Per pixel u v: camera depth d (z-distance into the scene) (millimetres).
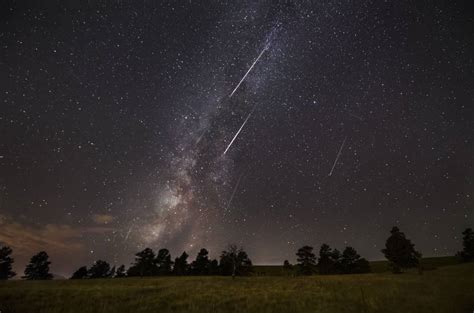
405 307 16219
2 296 21312
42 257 66625
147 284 34906
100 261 75438
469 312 14555
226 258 56281
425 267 51781
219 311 16781
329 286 27297
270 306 17750
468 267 41656
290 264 72750
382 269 65000
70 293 23344
